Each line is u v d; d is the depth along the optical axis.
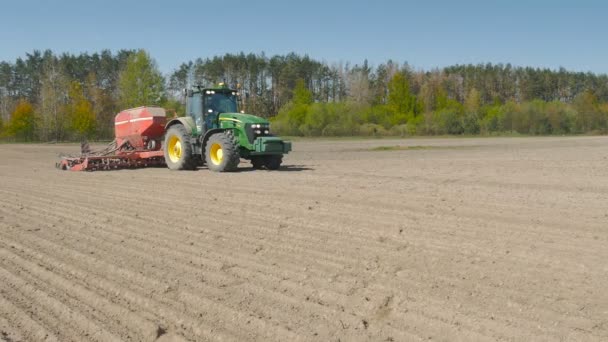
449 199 9.43
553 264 5.33
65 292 4.94
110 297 4.75
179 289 4.88
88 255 6.10
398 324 4.02
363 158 22.47
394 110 71.31
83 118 54.47
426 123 65.56
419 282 4.87
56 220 8.29
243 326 4.06
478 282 4.84
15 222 8.20
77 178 14.52
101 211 8.96
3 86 87.81
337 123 61.00
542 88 105.31
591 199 9.32
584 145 33.47
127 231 7.33
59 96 57.16
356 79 83.38
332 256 5.82
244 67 89.75
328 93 93.19
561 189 10.78
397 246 6.16
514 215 7.82
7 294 4.94
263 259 5.77
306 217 7.98
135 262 5.78
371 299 4.50
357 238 6.61
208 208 8.98
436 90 85.75
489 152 26.17
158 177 14.09
